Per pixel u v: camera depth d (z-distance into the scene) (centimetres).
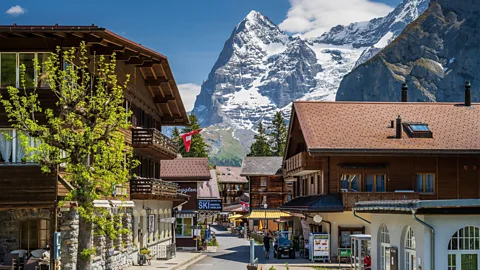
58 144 2794
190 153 13275
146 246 5119
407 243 2769
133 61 4203
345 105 6219
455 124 6006
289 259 5584
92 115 2891
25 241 3372
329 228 5422
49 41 3306
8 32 3212
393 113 6162
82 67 3111
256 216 10544
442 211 2433
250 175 11256
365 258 3866
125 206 4034
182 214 6669
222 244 8438
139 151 4947
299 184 7050
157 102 5425
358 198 5384
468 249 2473
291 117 6406
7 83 3269
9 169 3203
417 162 5653
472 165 5678
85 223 2830
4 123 3244
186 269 4600
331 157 5594
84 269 2819
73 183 2866
